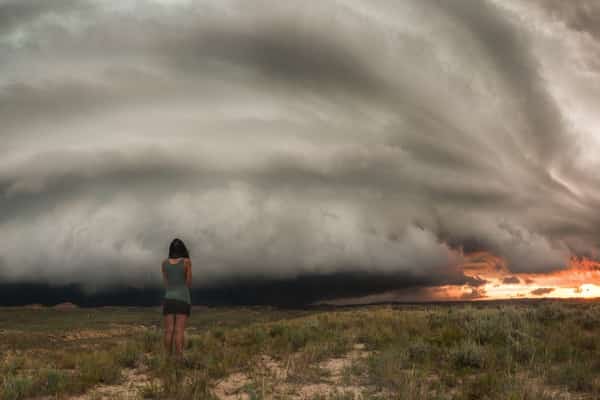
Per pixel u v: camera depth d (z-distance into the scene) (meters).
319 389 7.84
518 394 6.76
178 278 10.28
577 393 7.35
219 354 10.85
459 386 7.71
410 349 10.51
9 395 7.57
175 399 7.18
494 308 17.02
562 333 12.13
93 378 8.68
